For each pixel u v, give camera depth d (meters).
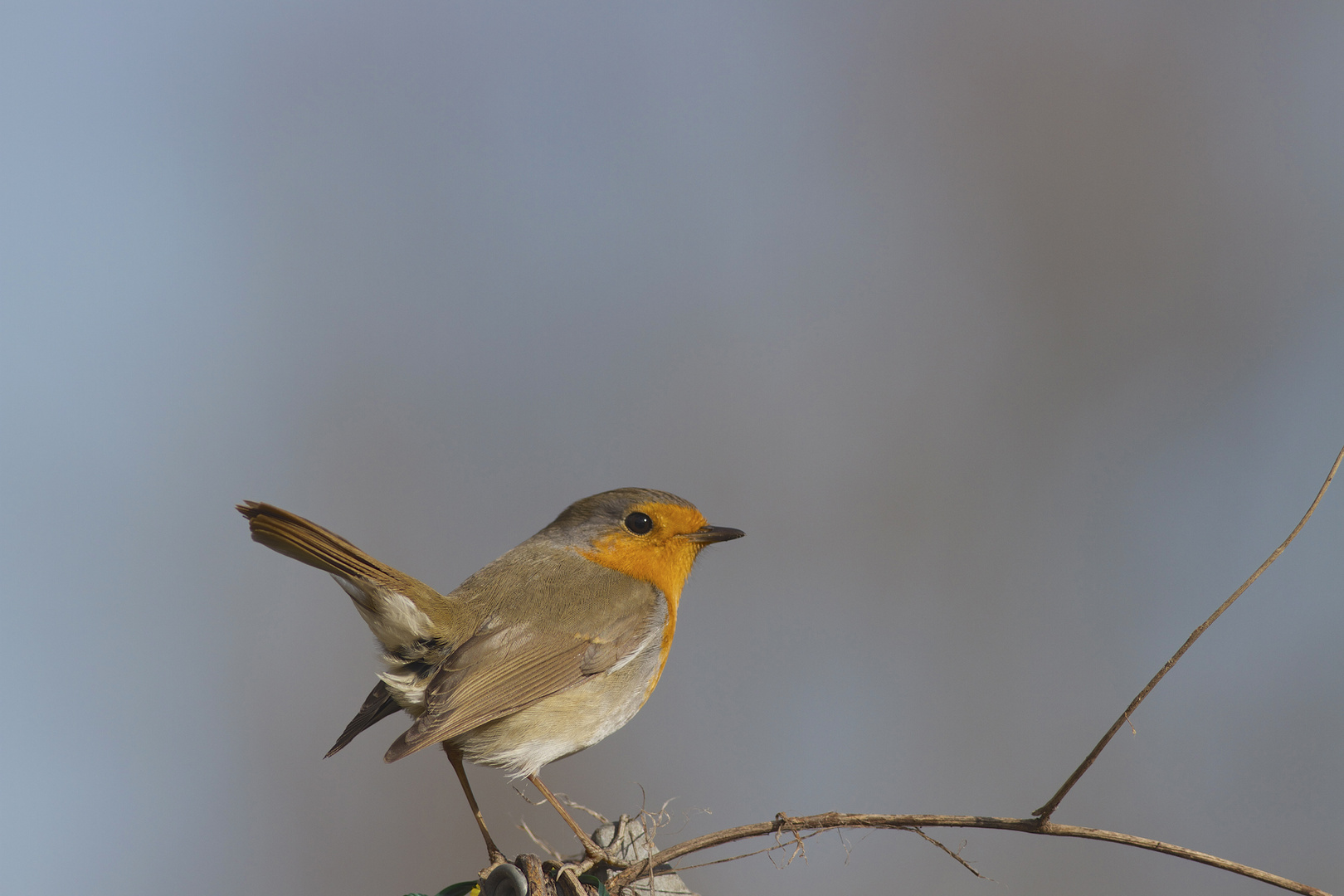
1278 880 5.29
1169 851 5.50
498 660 8.26
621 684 8.78
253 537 7.98
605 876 7.14
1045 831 5.61
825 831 6.08
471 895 7.43
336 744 8.23
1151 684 5.46
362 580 8.07
